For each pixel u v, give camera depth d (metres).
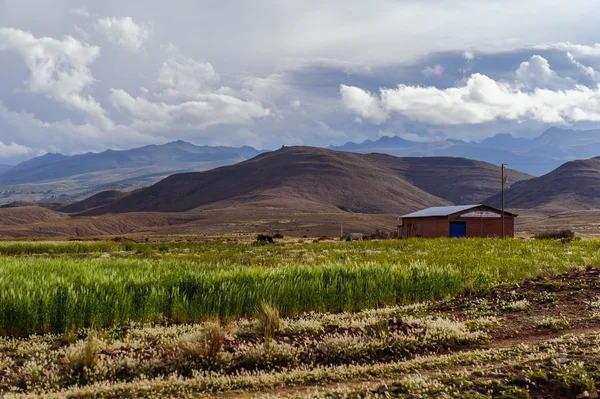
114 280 15.60
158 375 9.63
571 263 23.36
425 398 7.36
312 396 7.89
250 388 8.90
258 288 15.83
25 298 13.42
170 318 15.34
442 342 11.34
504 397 7.23
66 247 50.16
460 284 18.62
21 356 11.36
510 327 12.60
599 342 9.52
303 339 11.91
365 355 10.66
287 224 181.88
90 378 9.70
